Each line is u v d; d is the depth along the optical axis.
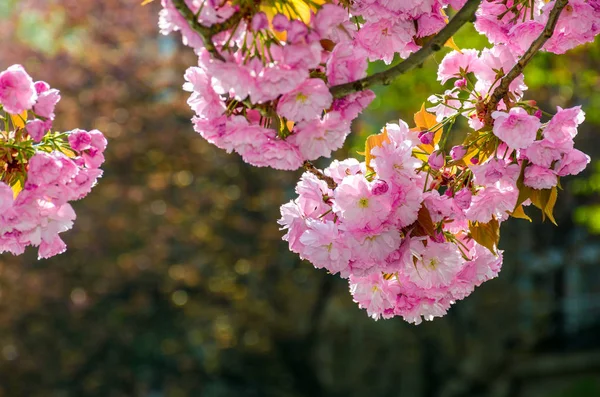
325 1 2.70
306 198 3.11
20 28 22.39
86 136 3.25
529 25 3.36
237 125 2.81
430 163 3.12
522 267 20.30
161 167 19.53
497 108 3.31
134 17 21.19
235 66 2.65
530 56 3.22
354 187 2.95
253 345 19.25
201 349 21.89
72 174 3.16
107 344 19.72
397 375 20.12
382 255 2.97
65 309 19.12
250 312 19.17
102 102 19.66
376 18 3.26
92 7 20.97
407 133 3.24
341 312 20.53
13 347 18.80
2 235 3.13
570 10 3.36
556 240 20.38
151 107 19.72
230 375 20.58
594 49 10.15
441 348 20.05
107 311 19.62
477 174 3.04
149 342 20.38
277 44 2.68
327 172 3.18
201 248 19.28
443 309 3.25
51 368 19.03
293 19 2.64
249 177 19.61
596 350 22.83
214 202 19.23
